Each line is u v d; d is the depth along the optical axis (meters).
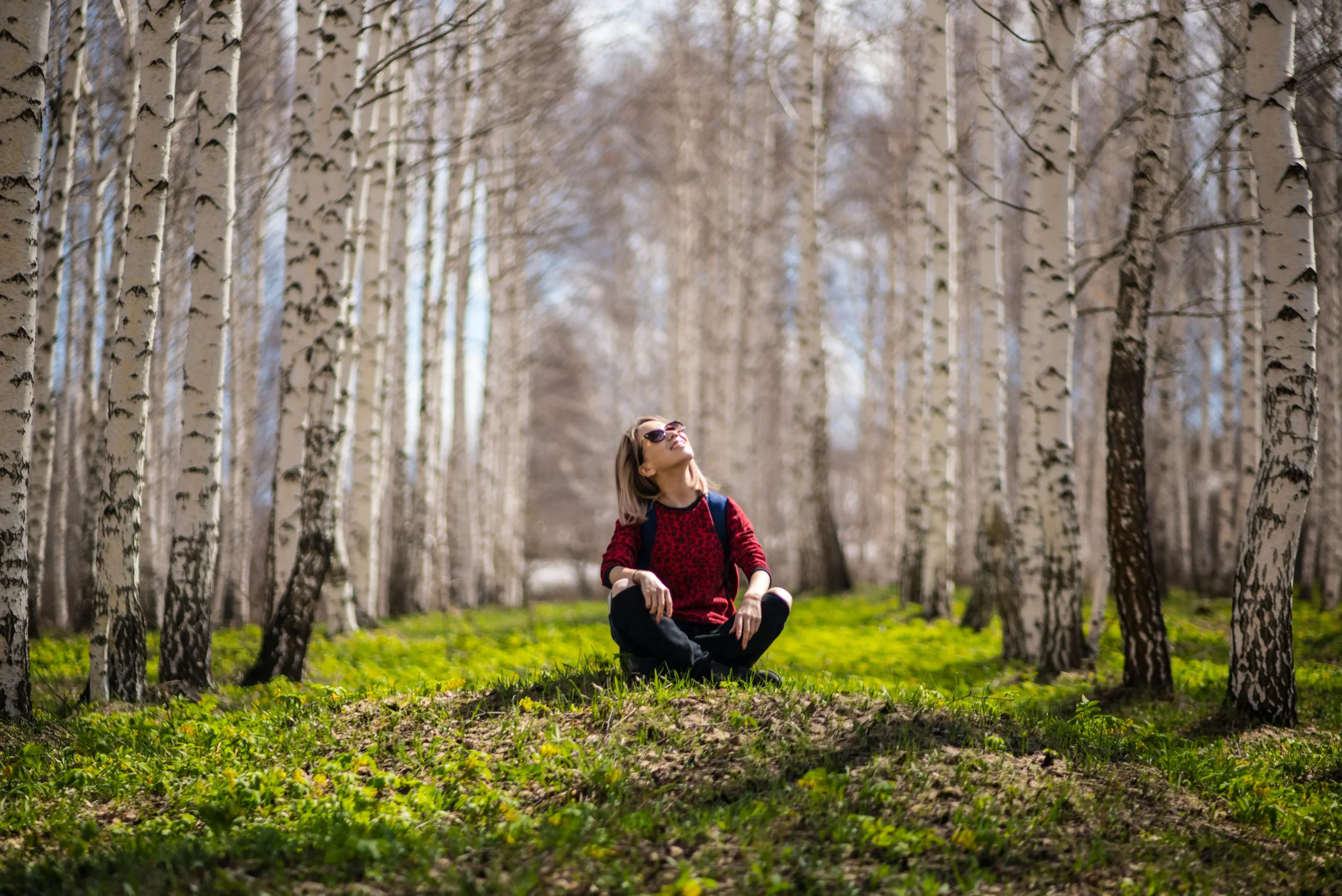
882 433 29.02
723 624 5.77
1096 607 10.14
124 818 4.62
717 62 24.09
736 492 22.59
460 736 5.18
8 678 6.44
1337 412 16.03
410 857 3.76
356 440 14.87
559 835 3.86
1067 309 9.59
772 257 27.25
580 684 5.77
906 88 22.42
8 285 6.37
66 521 15.80
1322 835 4.52
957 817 4.09
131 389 7.57
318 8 10.65
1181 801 4.77
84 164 14.37
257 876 3.71
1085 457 23.09
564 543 37.34
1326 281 16.12
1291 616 6.86
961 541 25.88
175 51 7.74
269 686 8.20
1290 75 6.87
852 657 10.12
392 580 17.88
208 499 8.14
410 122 13.88
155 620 14.51
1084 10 11.36
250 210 14.93
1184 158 15.52
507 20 14.98
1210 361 21.98
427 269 18.03
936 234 14.66
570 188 23.50
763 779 4.41
